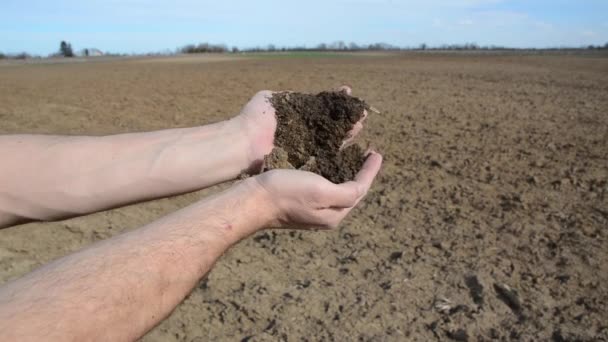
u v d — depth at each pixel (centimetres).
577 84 1502
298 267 365
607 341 281
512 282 341
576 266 361
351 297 327
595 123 856
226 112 999
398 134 790
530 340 284
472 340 285
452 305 317
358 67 2511
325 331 293
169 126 851
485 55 4375
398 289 335
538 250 386
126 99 1208
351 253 385
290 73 2100
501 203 484
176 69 2547
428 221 445
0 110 1003
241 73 2128
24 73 2328
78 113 982
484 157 647
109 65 3219
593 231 416
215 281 345
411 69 2294
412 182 551
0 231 418
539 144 711
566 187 525
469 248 391
